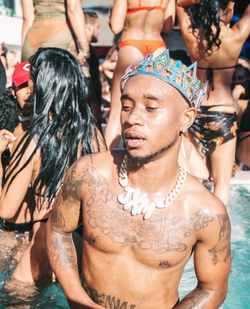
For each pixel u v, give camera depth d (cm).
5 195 214
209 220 144
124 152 156
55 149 212
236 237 266
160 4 348
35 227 219
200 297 151
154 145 134
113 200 148
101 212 149
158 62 136
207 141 354
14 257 230
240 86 446
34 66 223
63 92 217
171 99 134
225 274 153
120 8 345
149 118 133
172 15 397
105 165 153
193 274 223
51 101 216
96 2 669
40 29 376
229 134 350
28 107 280
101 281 152
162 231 145
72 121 218
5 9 600
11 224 250
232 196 351
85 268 156
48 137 211
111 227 147
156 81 133
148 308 152
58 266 159
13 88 288
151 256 146
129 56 349
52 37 374
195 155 314
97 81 520
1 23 550
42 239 213
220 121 349
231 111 352
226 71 349
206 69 350
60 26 374
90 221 150
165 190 146
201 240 147
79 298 152
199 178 312
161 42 358
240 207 325
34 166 214
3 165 272
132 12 346
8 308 189
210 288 153
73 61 227
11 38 570
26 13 388
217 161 353
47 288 206
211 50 341
